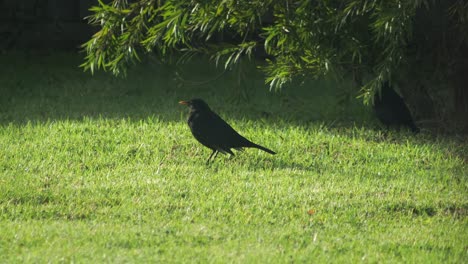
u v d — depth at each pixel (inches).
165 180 456.4
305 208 405.7
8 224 366.6
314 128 614.9
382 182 463.5
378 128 632.4
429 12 620.4
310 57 569.9
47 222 373.7
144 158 510.9
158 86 810.2
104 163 496.1
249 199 419.5
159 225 370.6
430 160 523.5
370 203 415.8
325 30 557.3
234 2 526.0
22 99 719.7
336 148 548.4
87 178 458.6
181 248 334.3
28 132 571.8
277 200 417.4
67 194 420.5
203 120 487.2
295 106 721.6
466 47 624.1
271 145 550.9
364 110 684.1
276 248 337.7
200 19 532.1
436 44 637.3
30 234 349.7
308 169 496.4
